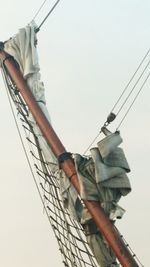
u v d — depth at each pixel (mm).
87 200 15023
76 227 15969
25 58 17828
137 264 14102
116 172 15062
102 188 14984
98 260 15414
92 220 15602
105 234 14594
